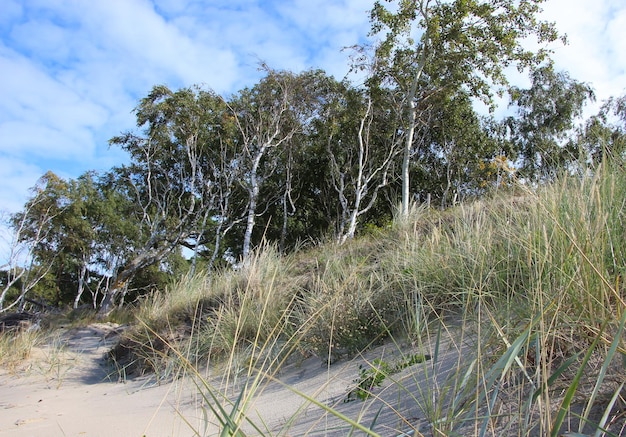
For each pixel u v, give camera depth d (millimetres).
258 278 6742
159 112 24891
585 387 1929
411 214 8336
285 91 24062
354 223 23016
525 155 28562
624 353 1615
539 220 3012
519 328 2219
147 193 29344
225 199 26406
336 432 2449
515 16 18094
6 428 3807
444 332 3428
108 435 3344
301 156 27375
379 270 5672
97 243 34875
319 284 5773
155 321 7785
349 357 4266
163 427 3383
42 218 31094
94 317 14203
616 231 2697
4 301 34969
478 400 1733
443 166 28172
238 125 25109
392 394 2752
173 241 23578
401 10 18625
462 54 18641
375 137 26688
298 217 28734
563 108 28203
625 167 3363
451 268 4117
